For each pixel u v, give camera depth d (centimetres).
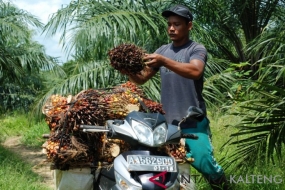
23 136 898
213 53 954
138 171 286
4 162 609
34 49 1112
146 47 649
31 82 1306
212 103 648
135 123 293
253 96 459
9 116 1193
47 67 1111
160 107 352
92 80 648
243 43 1053
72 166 322
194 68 352
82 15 659
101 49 620
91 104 322
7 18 1134
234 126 423
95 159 325
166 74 383
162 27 659
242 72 664
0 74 911
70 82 658
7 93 1318
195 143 377
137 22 624
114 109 329
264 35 593
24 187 499
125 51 362
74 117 318
